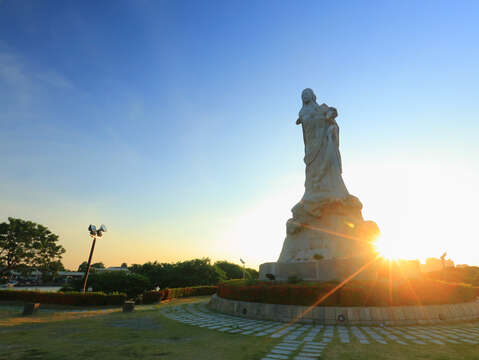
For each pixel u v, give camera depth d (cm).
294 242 2967
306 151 3366
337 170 3155
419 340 1293
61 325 1698
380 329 1534
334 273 2342
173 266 6575
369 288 1784
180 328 1600
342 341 1271
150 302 3278
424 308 1764
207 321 1839
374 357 1042
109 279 4969
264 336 1384
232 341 1285
